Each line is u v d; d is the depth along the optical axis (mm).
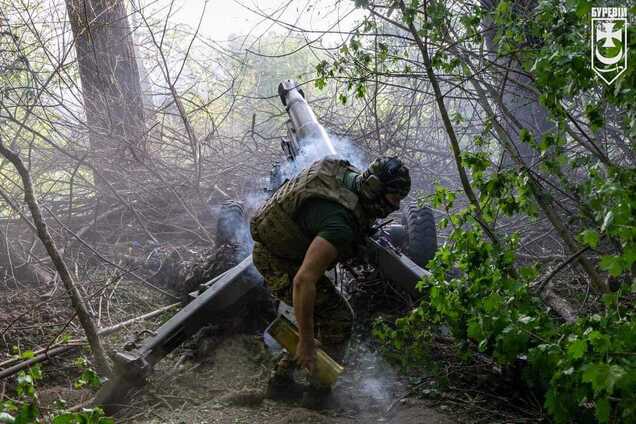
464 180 3859
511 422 3496
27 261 6047
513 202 3551
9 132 8281
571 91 3068
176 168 8141
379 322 4066
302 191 3416
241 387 4156
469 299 3396
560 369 2549
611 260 2486
